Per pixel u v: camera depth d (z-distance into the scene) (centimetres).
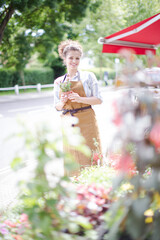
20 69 1914
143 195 133
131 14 1184
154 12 1059
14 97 1759
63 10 1609
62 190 136
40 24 1700
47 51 1802
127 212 131
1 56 1872
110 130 630
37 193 138
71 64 321
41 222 131
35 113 1030
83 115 319
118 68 137
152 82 131
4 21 1405
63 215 142
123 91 131
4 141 137
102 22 1861
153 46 557
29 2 1318
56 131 139
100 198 174
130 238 135
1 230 162
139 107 126
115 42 489
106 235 138
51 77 2641
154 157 125
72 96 312
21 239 149
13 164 136
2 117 979
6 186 360
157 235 131
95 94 325
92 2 1614
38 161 133
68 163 138
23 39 1723
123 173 138
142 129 122
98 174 242
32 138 135
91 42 2212
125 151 126
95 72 3061
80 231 154
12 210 190
